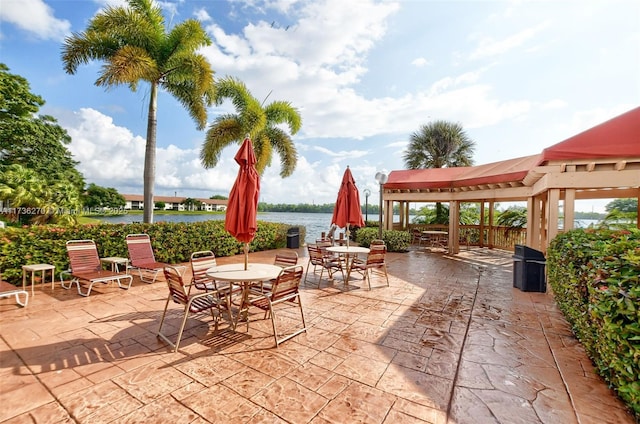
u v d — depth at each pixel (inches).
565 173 222.2
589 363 126.4
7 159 709.9
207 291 169.6
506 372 118.9
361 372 117.6
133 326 161.8
